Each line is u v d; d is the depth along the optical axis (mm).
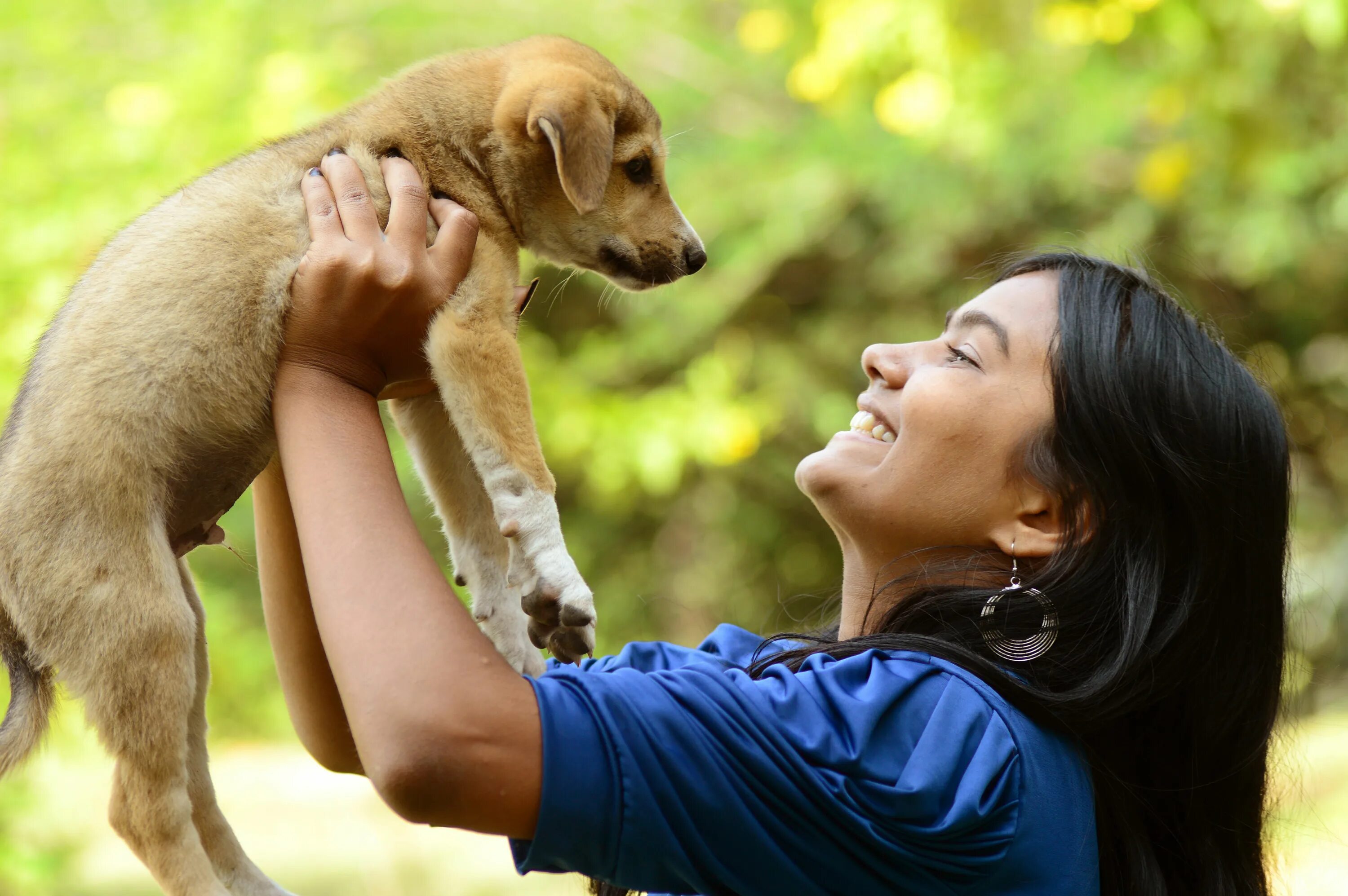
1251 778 2264
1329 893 5402
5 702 4707
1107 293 2250
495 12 8562
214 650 6688
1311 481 9891
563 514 9883
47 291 5582
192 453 2520
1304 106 7496
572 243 3205
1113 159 8617
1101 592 2131
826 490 2295
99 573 2400
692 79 9273
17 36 6883
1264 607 2229
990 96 7531
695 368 8914
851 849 1837
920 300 9383
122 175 6203
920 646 2047
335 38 7707
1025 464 2184
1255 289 9094
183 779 2428
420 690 1768
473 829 1777
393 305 2318
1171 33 6746
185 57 6910
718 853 1814
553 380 8422
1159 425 2141
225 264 2510
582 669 2400
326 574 1928
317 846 7648
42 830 5387
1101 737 2115
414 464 3025
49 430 2459
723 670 2182
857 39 7531
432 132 2908
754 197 8688
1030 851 1892
